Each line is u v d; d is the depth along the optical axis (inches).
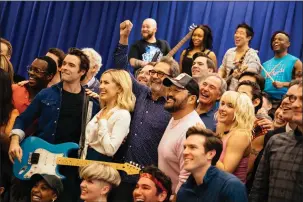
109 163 197.0
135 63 292.7
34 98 214.4
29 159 209.5
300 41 312.8
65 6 370.9
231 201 164.2
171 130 191.3
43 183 204.7
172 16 342.0
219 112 192.9
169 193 183.6
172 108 190.1
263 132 204.4
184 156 170.2
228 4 331.0
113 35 356.2
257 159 198.7
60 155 207.3
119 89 203.6
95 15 363.3
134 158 198.8
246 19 323.3
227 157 185.2
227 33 327.0
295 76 275.0
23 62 374.0
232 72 274.5
